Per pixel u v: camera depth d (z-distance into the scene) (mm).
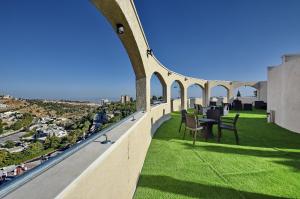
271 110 10234
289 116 8203
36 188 1010
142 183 3328
